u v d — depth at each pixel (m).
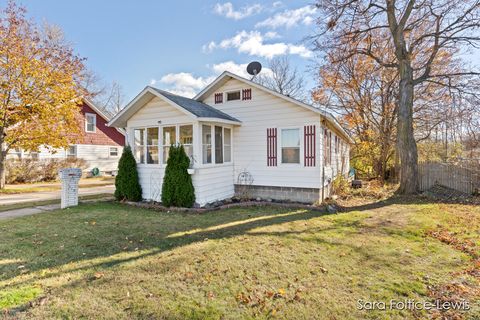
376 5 9.99
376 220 6.07
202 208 7.48
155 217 6.48
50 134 12.86
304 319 2.38
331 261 3.66
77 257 3.82
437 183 10.86
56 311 2.49
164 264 3.56
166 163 8.10
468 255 3.88
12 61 11.59
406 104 10.22
